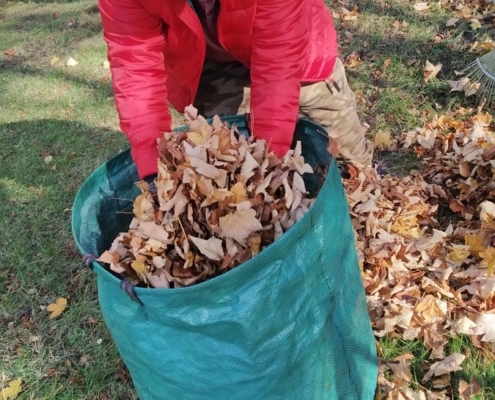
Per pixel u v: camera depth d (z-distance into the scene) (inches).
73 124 147.1
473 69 127.3
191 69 75.6
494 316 78.8
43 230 116.0
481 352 76.6
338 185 60.6
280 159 60.8
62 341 93.1
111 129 143.0
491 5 148.4
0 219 120.5
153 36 66.3
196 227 55.6
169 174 55.6
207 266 55.3
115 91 67.1
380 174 108.6
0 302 101.9
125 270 56.6
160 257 55.5
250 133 70.2
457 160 104.6
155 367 56.3
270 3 60.7
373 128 121.6
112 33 65.6
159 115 66.9
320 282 56.2
